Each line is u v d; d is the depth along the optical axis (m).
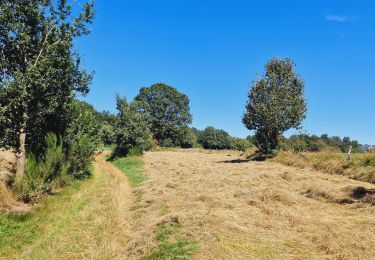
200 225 10.12
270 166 28.03
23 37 14.16
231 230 9.78
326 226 10.15
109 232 10.58
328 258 7.88
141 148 41.75
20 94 13.83
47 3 14.95
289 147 36.94
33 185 14.31
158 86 83.56
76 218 12.16
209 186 17.38
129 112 41.00
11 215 11.37
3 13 13.87
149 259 8.14
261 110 34.31
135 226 11.12
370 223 10.36
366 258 7.71
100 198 15.78
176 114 84.62
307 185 16.92
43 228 10.95
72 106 18.75
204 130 101.44
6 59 14.54
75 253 9.12
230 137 100.50
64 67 15.40
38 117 15.20
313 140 55.88
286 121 34.38
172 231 9.68
